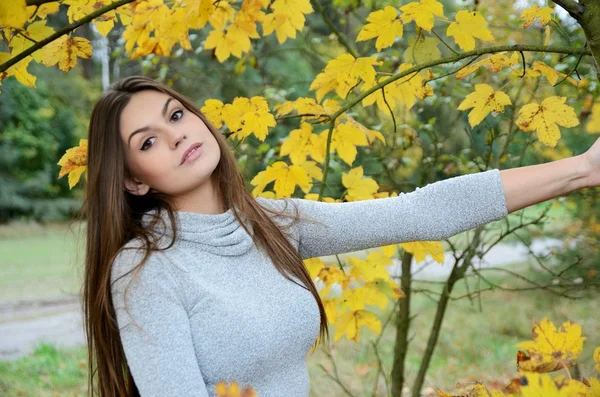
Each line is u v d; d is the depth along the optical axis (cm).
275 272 140
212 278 132
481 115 150
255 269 138
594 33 124
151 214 139
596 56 126
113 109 140
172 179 139
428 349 304
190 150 139
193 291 128
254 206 148
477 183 140
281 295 137
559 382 94
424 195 145
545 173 137
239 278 135
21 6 105
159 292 126
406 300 308
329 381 446
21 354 569
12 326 671
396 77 153
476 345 527
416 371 474
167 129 139
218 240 136
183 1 175
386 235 145
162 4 188
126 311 125
